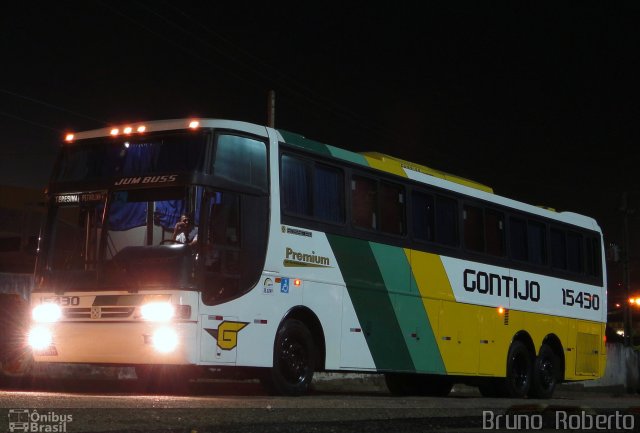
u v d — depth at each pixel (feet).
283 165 41.81
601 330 68.85
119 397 31.58
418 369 49.44
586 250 68.39
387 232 48.47
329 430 24.49
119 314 37.50
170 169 38.50
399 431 25.72
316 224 43.27
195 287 36.81
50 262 39.86
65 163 41.14
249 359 38.68
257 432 22.90
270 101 87.10
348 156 46.44
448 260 53.01
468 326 54.13
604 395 78.02
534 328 60.59
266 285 39.86
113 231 38.73
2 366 49.03
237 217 39.04
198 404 28.89
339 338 44.06
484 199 57.26
